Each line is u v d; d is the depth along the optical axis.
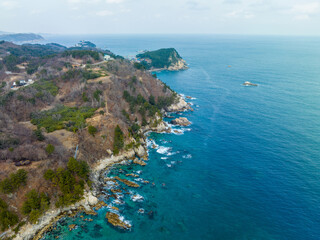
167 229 64.31
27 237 59.25
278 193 78.25
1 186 59.84
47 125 94.00
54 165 73.00
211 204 74.00
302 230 63.59
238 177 87.62
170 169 93.69
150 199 75.88
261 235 62.41
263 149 107.31
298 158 98.94
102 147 96.19
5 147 71.94
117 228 64.06
